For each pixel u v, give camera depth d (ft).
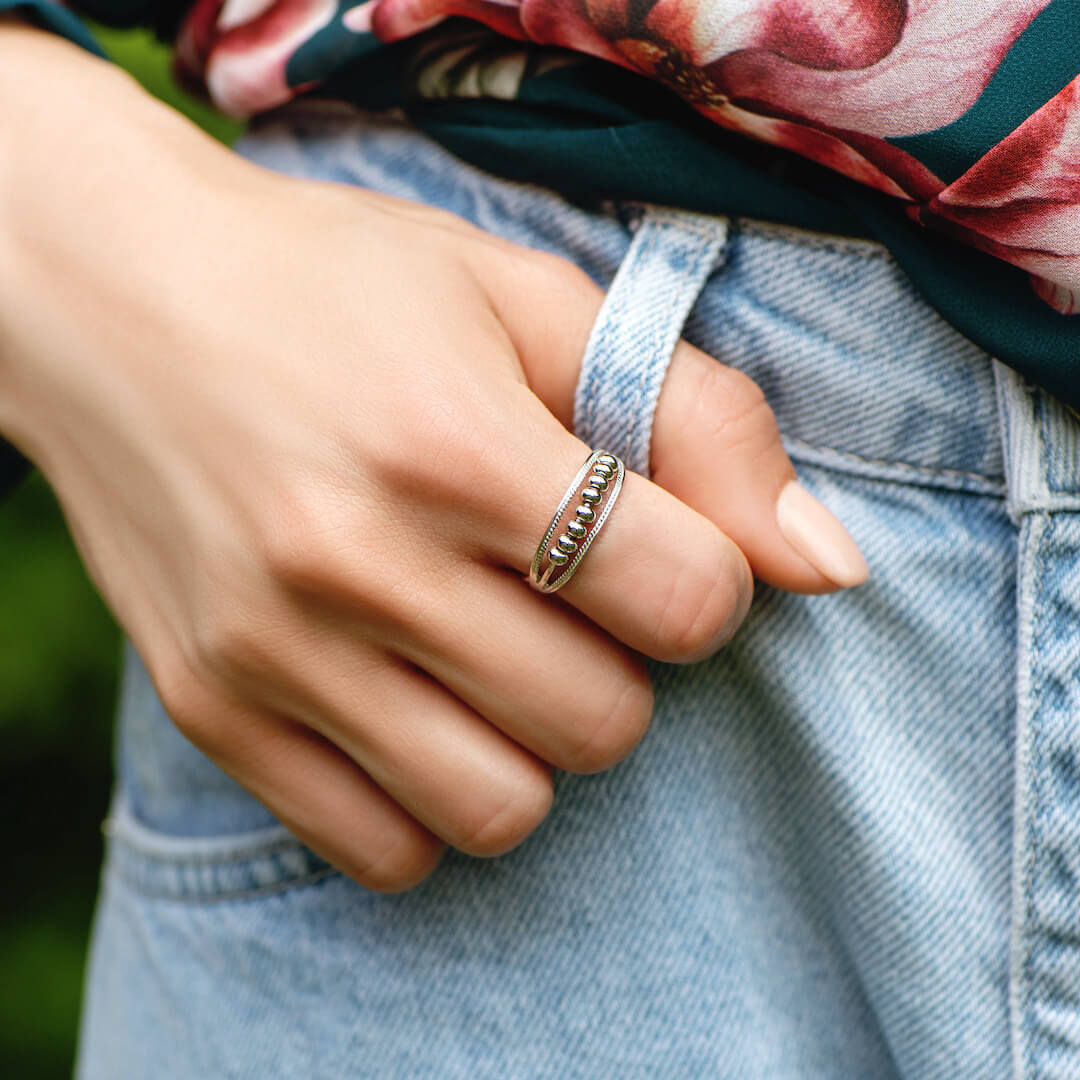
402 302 1.16
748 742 1.23
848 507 1.20
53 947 2.66
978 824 1.21
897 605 1.20
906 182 1.14
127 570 1.23
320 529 1.14
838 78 1.12
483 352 1.16
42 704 2.52
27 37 1.32
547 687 1.16
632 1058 1.23
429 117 1.25
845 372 1.19
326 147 1.31
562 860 1.23
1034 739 1.18
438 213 1.24
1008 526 1.19
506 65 1.21
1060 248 1.12
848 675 1.21
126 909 1.38
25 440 1.27
